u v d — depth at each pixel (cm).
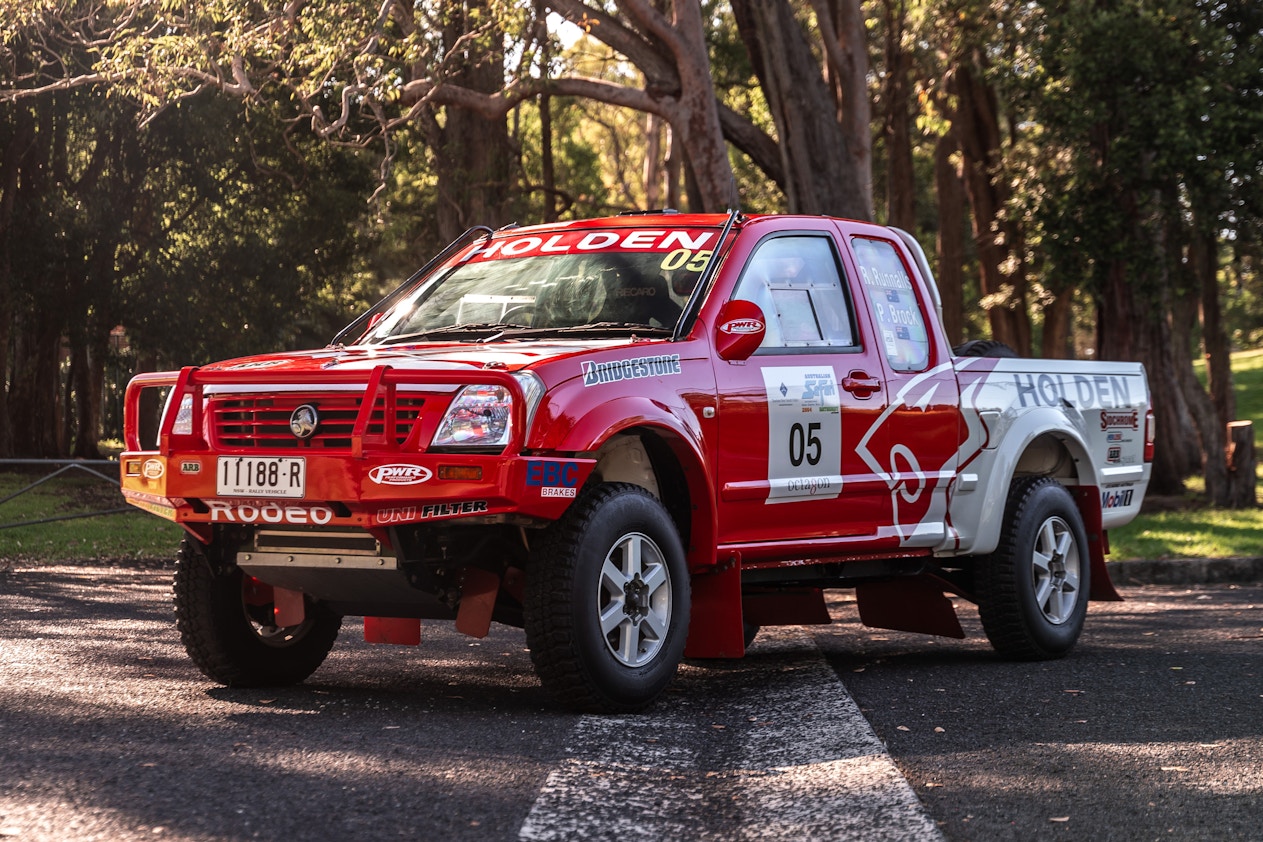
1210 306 3139
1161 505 2291
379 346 668
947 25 2627
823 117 2050
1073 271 2383
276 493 568
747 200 4091
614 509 579
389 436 553
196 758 466
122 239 3200
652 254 702
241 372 589
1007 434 825
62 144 3294
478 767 464
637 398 600
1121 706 632
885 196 4325
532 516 553
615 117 5897
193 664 712
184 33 1972
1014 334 3234
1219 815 432
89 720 533
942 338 808
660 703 626
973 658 831
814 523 704
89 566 1384
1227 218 2269
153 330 3241
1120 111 2208
